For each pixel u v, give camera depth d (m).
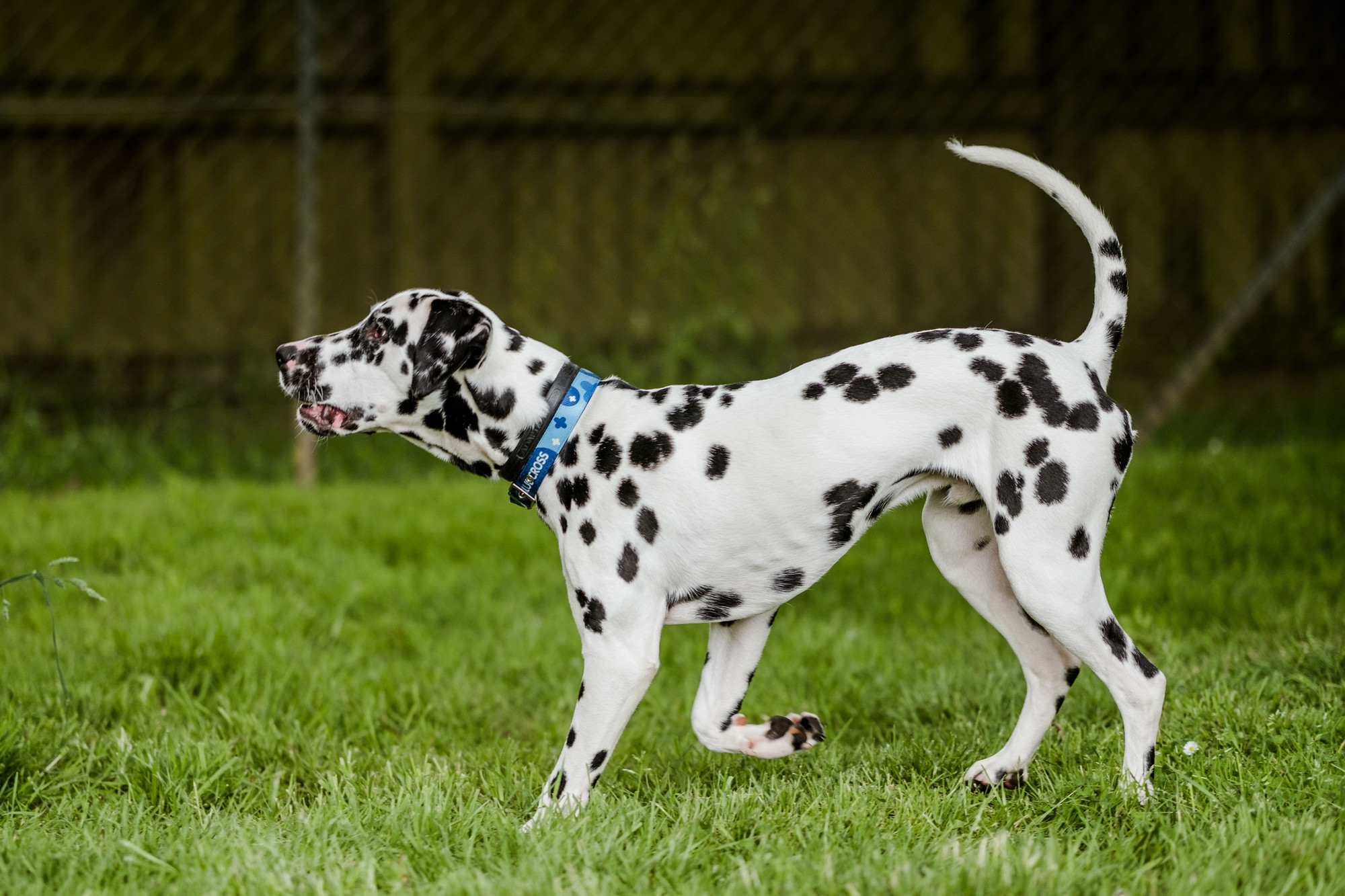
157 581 9.34
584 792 5.64
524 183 16.25
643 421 5.81
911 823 5.19
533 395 5.88
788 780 6.08
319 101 13.52
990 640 8.39
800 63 16.59
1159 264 17.11
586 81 16.28
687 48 16.39
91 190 15.44
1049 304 17.09
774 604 5.88
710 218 16.20
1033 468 5.48
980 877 4.54
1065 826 5.43
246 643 8.09
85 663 7.77
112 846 5.08
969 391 5.59
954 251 16.94
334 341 6.05
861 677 7.91
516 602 9.40
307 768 6.58
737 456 5.67
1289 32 17.08
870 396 5.64
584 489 5.78
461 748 6.94
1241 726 6.21
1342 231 17.22
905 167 16.81
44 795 5.97
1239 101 17.03
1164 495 11.37
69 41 15.32
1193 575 9.36
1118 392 16.19
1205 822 5.21
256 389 15.07
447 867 4.83
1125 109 16.91
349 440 13.84
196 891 4.64
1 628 8.49
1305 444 13.35
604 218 16.41
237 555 10.07
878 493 5.68
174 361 15.58
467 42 16.02
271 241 15.88
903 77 16.70
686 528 5.67
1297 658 7.27
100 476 12.91
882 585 9.73
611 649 5.67
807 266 16.69
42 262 15.38
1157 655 7.60
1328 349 17.05
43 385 15.05
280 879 4.62
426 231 16.12
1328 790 5.45
